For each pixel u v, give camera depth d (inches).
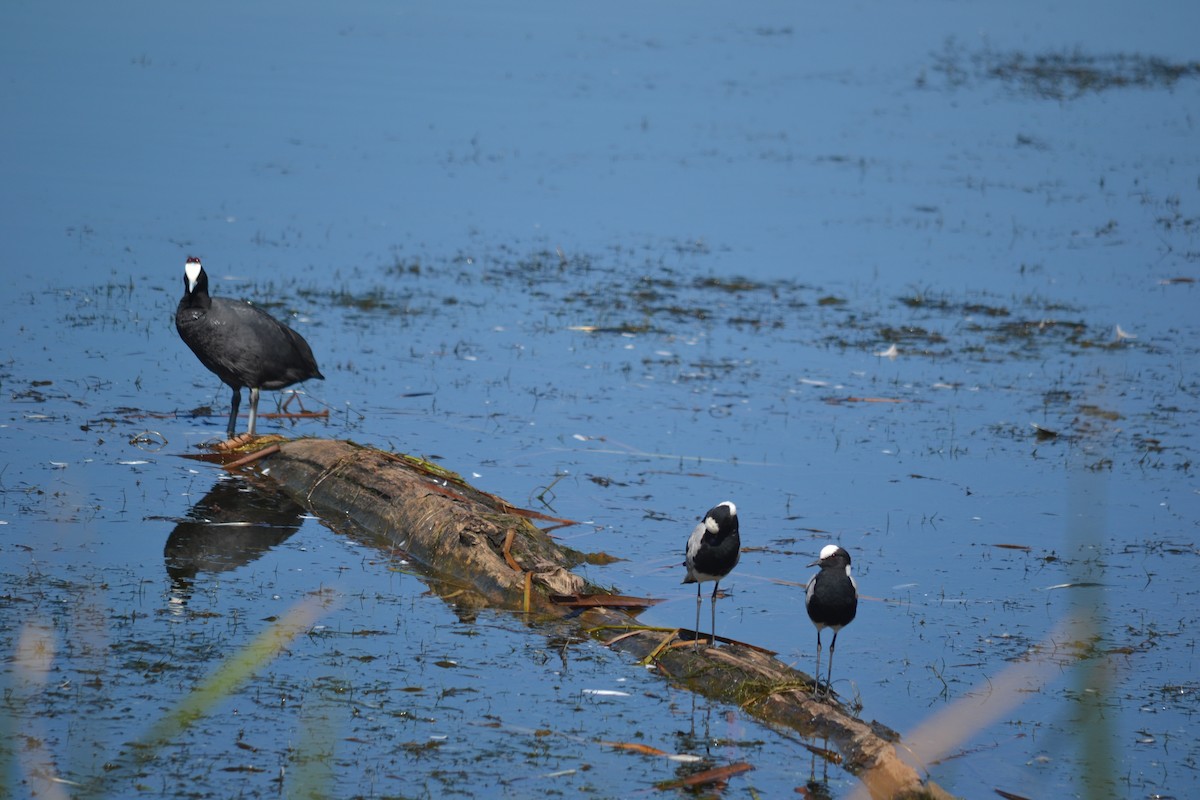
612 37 2066.9
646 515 561.3
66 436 599.8
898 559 526.3
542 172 1291.8
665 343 821.2
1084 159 1432.1
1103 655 442.3
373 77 1704.0
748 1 2466.8
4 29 1841.8
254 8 2142.0
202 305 589.0
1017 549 538.6
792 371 776.3
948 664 435.8
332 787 334.3
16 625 410.9
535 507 560.7
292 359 611.5
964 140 1512.1
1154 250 1091.3
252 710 372.5
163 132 1350.9
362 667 406.0
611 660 427.2
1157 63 2010.3
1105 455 651.5
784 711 392.5
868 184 1295.5
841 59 1971.0
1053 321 891.4
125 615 427.2
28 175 1148.5
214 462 589.3
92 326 775.7
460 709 383.6
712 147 1428.4
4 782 319.0
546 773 350.0
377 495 538.3
